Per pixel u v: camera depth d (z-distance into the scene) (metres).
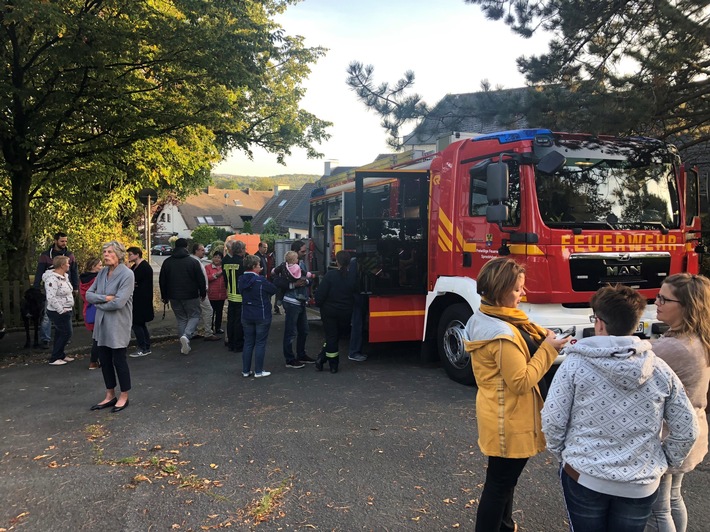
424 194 7.58
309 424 5.37
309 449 4.73
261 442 4.91
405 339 7.56
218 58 10.23
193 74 10.86
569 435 2.33
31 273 13.09
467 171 6.77
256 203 88.06
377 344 9.48
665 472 2.49
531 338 2.85
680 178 6.53
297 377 7.20
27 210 11.88
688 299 2.64
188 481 4.13
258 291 7.13
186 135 12.78
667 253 6.20
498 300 2.86
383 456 4.57
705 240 9.83
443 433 5.07
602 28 9.55
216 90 11.58
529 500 3.80
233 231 75.75
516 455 2.76
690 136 10.70
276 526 3.49
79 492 3.97
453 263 6.98
